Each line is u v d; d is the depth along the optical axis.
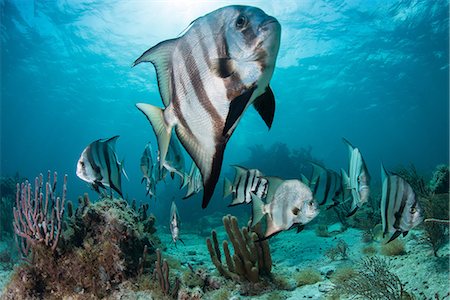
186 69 1.13
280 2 23.77
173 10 25.94
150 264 5.60
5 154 95.69
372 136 81.44
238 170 5.19
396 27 27.33
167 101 1.22
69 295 4.99
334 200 4.79
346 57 33.12
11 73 36.78
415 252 5.27
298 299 4.71
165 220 22.03
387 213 3.16
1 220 11.06
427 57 33.75
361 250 6.50
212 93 1.04
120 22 26.73
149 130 62.66
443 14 25.42
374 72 37.28
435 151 107.69
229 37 1.02
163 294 4.95
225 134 0.98
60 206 5.17
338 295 4.44
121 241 5.23
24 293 5.04
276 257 7.68
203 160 1.04
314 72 36.72
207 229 15.37
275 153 24.17
